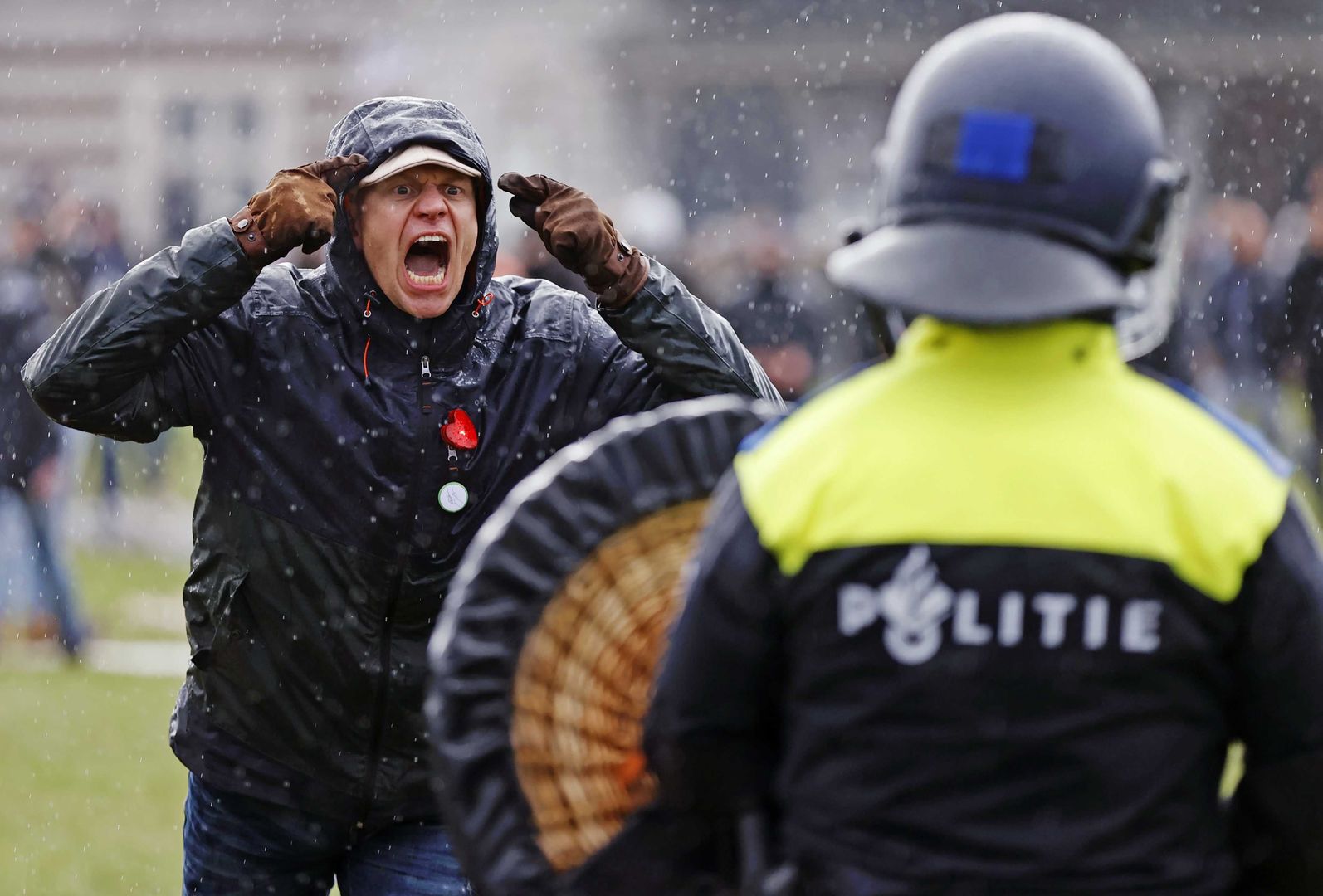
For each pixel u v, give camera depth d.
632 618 10.14
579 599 10.05
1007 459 7.85
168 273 13.59
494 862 9.88
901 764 7.82
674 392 14.68
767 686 8.25
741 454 8.34
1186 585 7.78
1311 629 7.88
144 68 145.25
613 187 140.50
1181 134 125.88
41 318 37.78
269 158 145.00
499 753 9.91
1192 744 7.87
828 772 7.96
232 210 144.75
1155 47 126.25
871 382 8.24
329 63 144.12
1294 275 49.22
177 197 144.25
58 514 37.22
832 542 7.90
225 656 14.16
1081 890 7.71
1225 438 8.12
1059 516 7.77
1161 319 8.85
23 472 36.78
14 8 145.25
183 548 49.47
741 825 8.45
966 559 7.76
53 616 37.31
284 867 14.48
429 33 142.25
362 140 14.19
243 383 14.14
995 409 7.96
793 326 49.34
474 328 14.37
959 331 8.12
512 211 14.54
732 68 142.12
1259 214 56.28
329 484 13.99
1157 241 8.38
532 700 10.00
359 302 14.20
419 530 14.04
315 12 143.75
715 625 8.13
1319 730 7.97
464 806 9.90
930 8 141.62
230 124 145.50
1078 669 7.70
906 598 7.79
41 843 24.39
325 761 14.16
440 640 9.96
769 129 142.75
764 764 8.45
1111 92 8.25
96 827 25.23
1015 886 7.72
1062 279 7.96
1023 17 8.57
